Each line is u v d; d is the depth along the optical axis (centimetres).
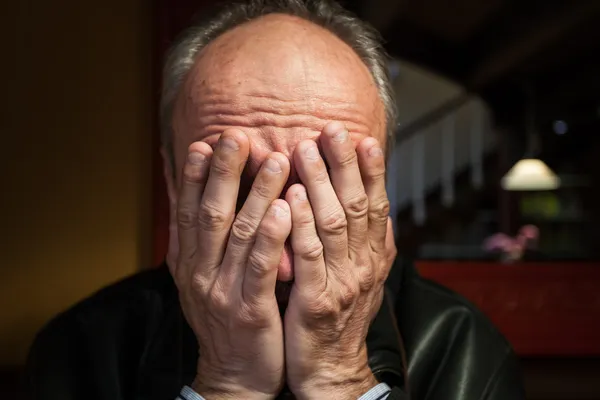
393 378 68
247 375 57
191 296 58
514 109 442
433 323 74
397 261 84
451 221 487
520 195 309
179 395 59
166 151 68
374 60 67
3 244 148
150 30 151
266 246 52
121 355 70
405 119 543
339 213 54
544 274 160
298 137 54
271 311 55
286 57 55
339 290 56
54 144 149
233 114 55
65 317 73
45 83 148
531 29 361
